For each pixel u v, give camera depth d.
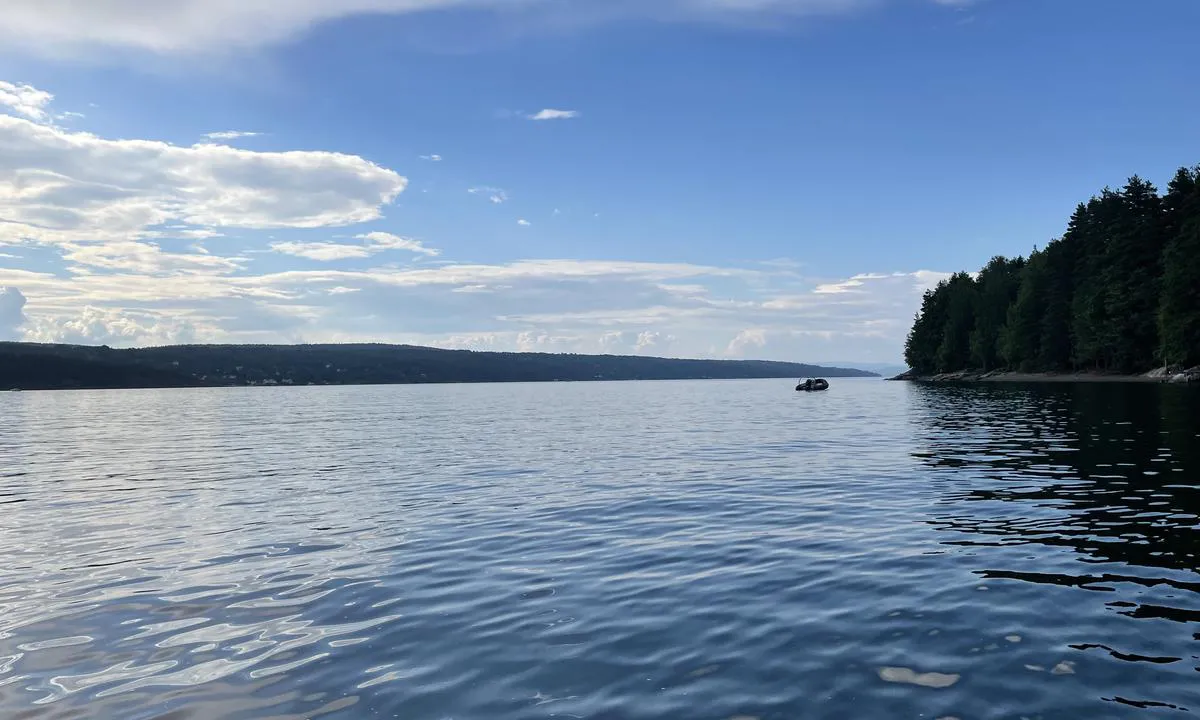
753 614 7.96
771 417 46.00
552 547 11.44
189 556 11.41
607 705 5.79
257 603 8.86
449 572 10.10
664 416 50.81
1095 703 5.59
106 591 9.51
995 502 14.09
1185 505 13.25
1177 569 9.22
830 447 25.80
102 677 6.68
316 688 6.30
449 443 31.19
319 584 9.66
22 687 6.48
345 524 13.71
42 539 12.85
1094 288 80.62
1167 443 22.30
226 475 21.56
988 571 9.35
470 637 7.47
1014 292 110.31
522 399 97.88
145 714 5.89
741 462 22.11
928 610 7.91
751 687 6.07
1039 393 59.59
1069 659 6.46
